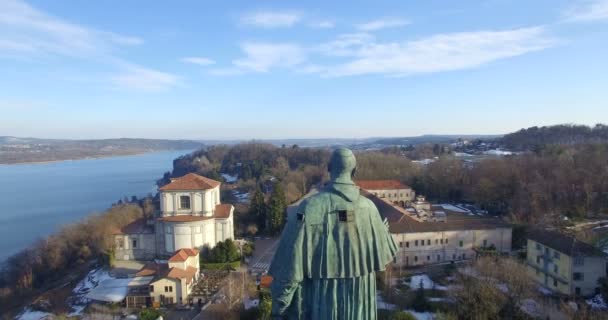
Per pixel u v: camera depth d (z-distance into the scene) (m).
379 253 7.03
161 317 44.84
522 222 71.56
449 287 47.28
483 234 63.03
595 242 59.88
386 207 73.94
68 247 76.19
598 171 79.00
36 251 75.88
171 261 52.66
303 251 6.69
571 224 69.19
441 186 107.12
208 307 47.31
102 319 45.81
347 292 6.88
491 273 43.19
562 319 38.91
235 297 45.78
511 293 41.22
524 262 53.38
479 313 37.53
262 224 83.25
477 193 91.56
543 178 81.88
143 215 95.19
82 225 81.00
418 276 54.25
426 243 61.31
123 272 61.06
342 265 6.71
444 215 78.12
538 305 41.38
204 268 60.22
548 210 74.19
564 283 48.25
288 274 6.64
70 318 47.66
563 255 48.75
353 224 6.80
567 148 111.81
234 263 61.72
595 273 47.56
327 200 6.86
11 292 64.19
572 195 76.62
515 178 85.50
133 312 47.91
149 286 49.41
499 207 87.12
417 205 89.06
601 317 37.81
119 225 83.31
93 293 51.84
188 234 63.22
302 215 6.74
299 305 6.94
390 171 125.25
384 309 42.91
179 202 65.88
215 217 67.12
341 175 7.12
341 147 7.27
